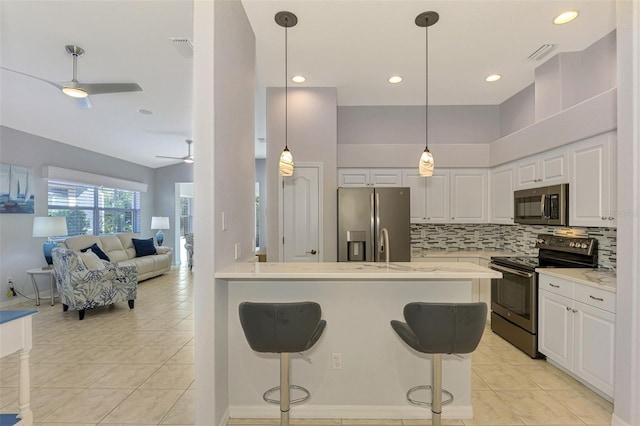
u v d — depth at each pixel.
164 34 2.86
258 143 7.05
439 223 4.56
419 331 1.60
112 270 4.39
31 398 2.34
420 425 2.09
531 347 2.96
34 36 2.87
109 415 2.14
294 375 2.16
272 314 1.60
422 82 3.80
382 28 2.70
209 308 1.85
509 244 4.38
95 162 6.47
